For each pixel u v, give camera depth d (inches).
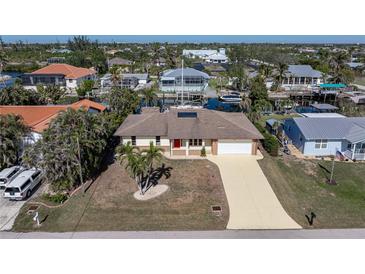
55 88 2209.6
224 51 6520.7
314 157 1525.6
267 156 1499.8
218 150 1498.5
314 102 2728.8
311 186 1238.9
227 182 1240.8
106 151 1525.6
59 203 1091.3
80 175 1132.5
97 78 3826.3
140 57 5595.5
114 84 2795.3
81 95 2706.7
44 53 6063.0
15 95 1908.2
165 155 1501.0
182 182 1239.5
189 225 976.3
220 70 4370.1
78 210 1050.7
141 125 1553.9
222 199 1120.8
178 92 3021.7
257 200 1117.1
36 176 1202.6
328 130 1555.1
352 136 1496.1
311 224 983.6
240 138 1460.4
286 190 1194.6
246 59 5674.2
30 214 1030.4
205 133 1472.7
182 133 1469.0
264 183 1234.6
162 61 5172.2
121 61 5036.9
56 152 1094.4
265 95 2377.0
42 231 944.9
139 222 990.4
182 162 1422.2
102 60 4618.6
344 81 3110.2
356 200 1139.3
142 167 1066.1
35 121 1542.8
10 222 991.6
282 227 967.0
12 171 1224.8
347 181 1283.2
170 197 1131.9
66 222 989.2
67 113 1248.2
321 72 3484.3
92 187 1196.5
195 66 4709.6
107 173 1312.7
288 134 1752.0
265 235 924.6
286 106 2415.1
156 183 1231.5
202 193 1160.2
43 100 2079.2
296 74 3287.4
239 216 1022.4
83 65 4598.9
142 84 3422.7
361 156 1485.0
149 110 2017.7
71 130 1191.6
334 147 1537.9
